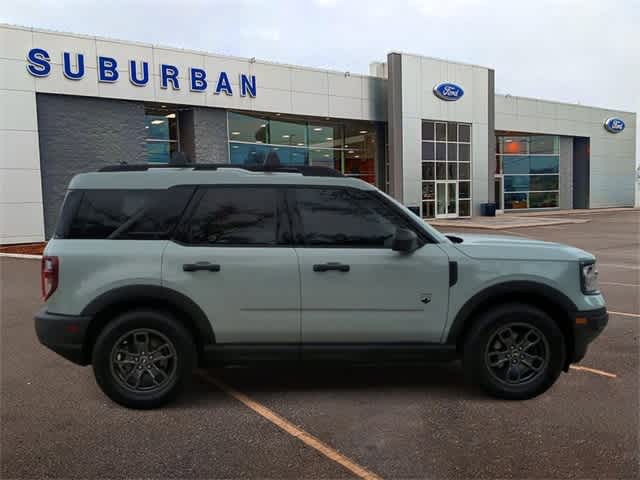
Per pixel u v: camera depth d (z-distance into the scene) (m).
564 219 30.58
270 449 3.43
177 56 21.91
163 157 23.22
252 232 4.15
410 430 3.70
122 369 4.09
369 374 4.93
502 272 4.14
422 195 30.25
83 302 3.97
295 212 4.20
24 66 18.19
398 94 28.92
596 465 3.21
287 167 4.39
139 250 4.05
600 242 18.00
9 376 4.93
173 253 4.05
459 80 31.30
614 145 44.12
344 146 29.88
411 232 4.05
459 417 3.92
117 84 20.34
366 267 4.10
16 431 3.71
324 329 4.12
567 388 4.51
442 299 4.14
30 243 18.53
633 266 12.34
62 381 4.78
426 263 4.12
